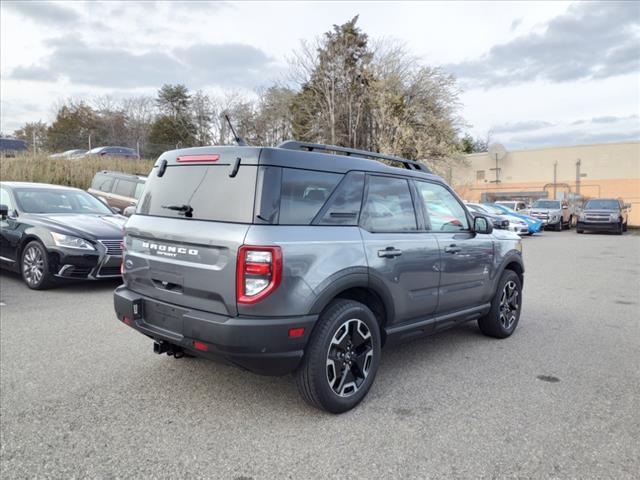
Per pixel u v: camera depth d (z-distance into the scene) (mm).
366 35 26750
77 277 7066
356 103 26422
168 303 3443
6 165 17469
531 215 27438
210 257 3174
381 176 3988
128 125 47250
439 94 25984
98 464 2773
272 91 33938
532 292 8516
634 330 5957
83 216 8000
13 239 7574
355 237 3594
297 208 3287
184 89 47312
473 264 4828
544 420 3438
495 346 5230
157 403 3584
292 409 3545
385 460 2879
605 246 17859
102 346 4801
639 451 3031
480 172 43094
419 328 4250
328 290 3289
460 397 3822
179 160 3654
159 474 2689
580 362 4715
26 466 2734
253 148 3234
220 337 3031
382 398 3783
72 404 3531
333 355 3414
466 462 2873
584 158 38375
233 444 3029
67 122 45156
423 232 4289
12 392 3705
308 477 2695
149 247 3609
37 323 5539
